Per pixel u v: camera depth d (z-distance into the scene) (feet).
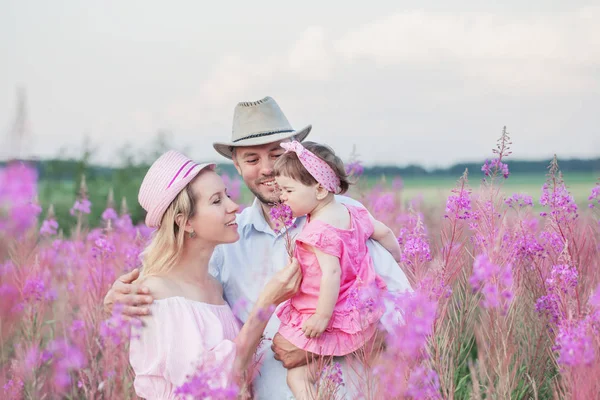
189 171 9.70
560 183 10.64
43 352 10.92
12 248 10.24
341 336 9.36
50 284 13.02
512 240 10.36
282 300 9.46
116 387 10.61
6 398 10.18
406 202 20.49
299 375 9.51
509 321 9.27
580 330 7.60
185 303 9.40
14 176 6.10
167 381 9.05
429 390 8.05
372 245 10.61
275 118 11.68
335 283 9.27
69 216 25.67
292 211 9.98
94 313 12.25
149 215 9.80
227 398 7.68
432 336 9.12
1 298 10.35
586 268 10.66
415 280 10.24
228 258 11.21
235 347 9.02
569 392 7.93
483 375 9.25
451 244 10.34
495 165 10.36
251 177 11.37
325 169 9.80
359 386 8.84
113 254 13.34
